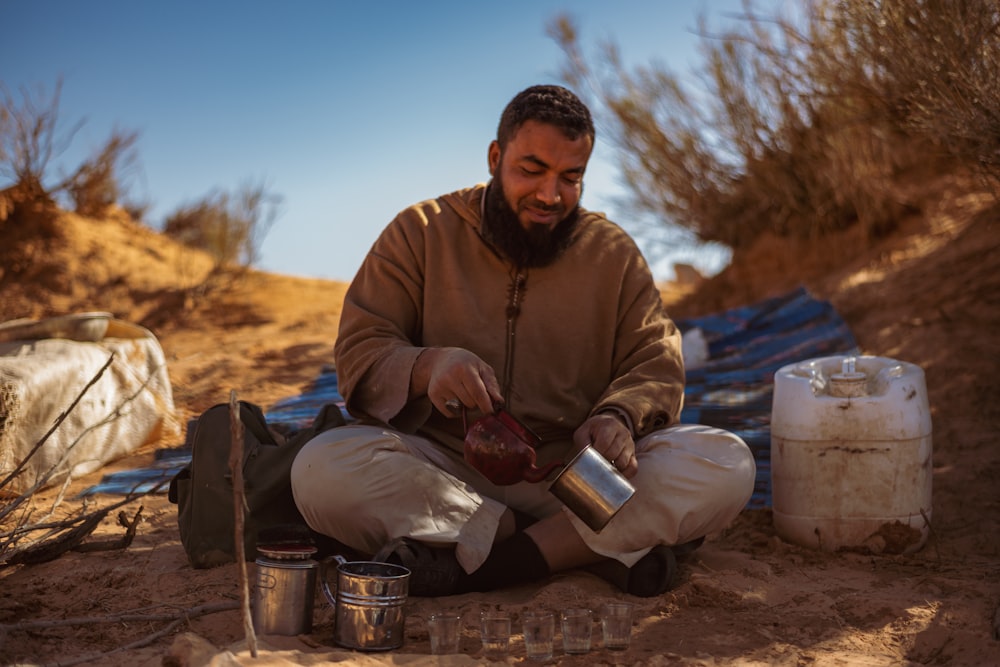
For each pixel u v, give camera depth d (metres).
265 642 2.42
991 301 5.79
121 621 2.60
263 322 9.10
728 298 7.68
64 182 10.76
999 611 2.68
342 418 3.40
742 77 7.43
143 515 4.03
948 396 4.98
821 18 5.95
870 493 3.41
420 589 2.90
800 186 7.56
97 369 4.95
